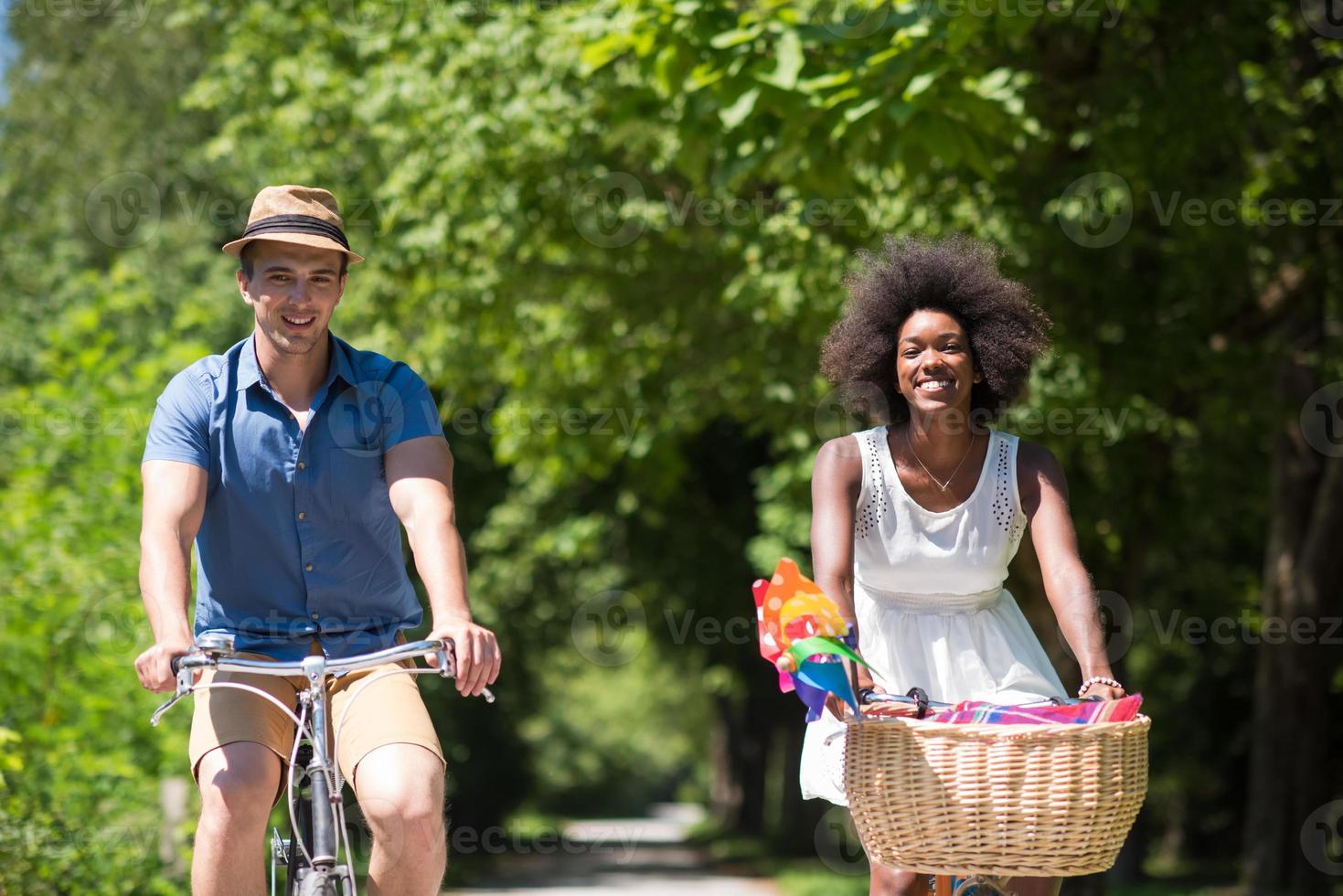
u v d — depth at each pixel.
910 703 6.66
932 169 20.05
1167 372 22.14
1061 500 7.63
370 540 7.45
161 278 35.72
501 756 56.69
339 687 7.16
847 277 8.19
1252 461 31.17
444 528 7.05
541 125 23.27
